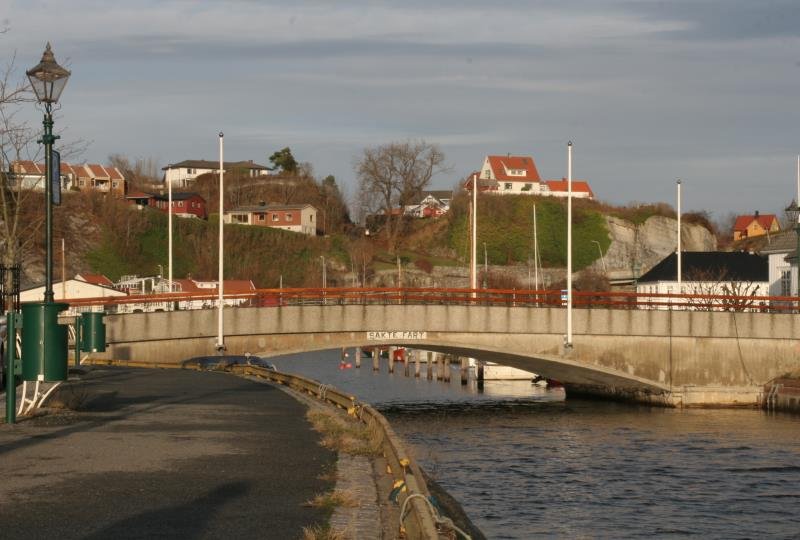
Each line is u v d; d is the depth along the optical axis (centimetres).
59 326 2606
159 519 1489
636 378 7106
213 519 1497
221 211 6775
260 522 1479
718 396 7150
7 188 5709
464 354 7694
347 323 6775
